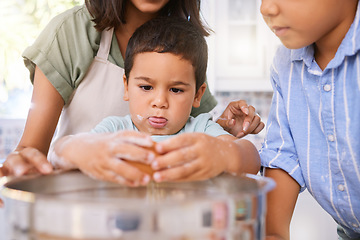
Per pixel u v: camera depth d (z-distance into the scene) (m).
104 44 0.99
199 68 0.90
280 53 0.85
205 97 1.17
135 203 0.36
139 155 0.52
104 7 0.96
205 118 0.94
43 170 0.63
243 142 0.73
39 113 0.93
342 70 0.71
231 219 0.39
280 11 0.62
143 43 0.86
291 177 0.81
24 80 2.82
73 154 0.57
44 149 0.93
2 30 2.77
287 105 0.81
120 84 0.99
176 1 1.07
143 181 0.51
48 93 0.93
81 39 0.96
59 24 0.96
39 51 0.93
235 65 2.94
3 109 2.89
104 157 0.53
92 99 0.98
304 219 1.97
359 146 0.70
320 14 0.62
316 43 0.74
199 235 0.37
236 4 2.90
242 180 0.56
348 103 0.70
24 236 0.40
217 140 0.61
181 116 0.87
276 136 0.84
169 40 0.85
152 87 0.85
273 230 0.77
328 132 0.74
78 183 0.59
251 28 2.91
